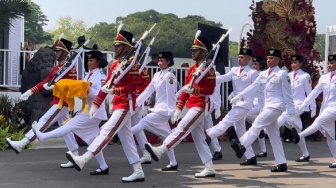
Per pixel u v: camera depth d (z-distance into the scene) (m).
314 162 11.79
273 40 15.91
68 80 9.59
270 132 10.46
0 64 16.25
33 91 10.41
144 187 8.64
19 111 13.76
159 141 14.52
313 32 16.12
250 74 11.58
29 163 10.82
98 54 9.57
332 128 11.09
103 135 8.72
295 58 12.56
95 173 9.68
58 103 10.13
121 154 12.43
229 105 16.33
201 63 9.23
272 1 15.99
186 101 9.40
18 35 17.75
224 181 9.30
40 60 13.72
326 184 9.13
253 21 16.08
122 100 8.82
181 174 9.93
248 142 10.38
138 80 8.88
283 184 9.10
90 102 9.44
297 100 12.41
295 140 11.21
